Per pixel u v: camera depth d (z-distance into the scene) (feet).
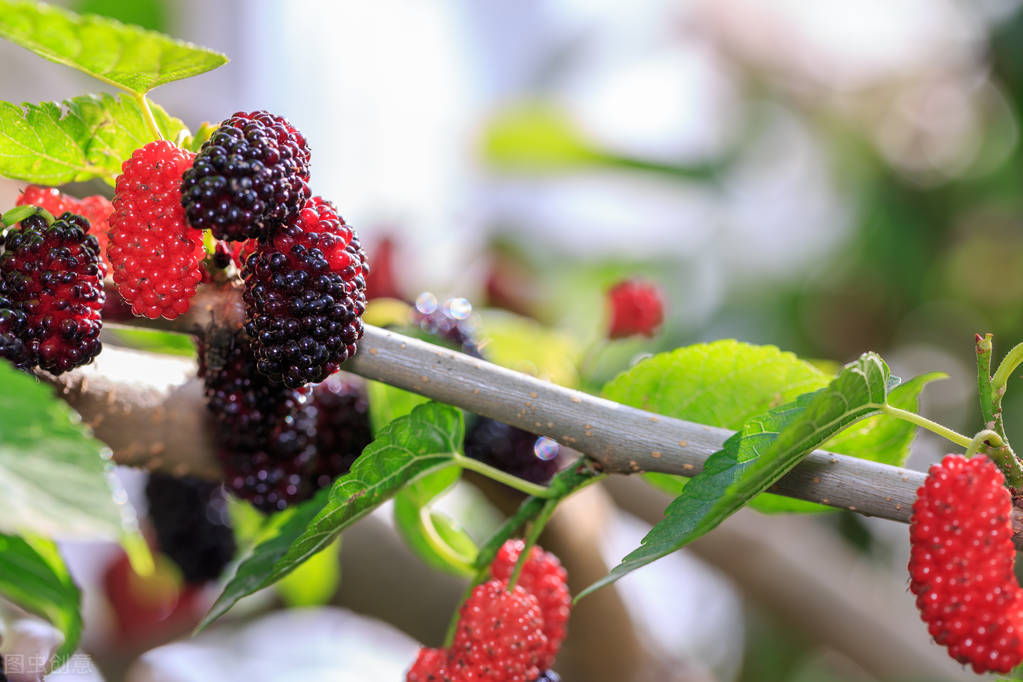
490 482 1.55
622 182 3.18
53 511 1.08
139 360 1.38
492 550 1.34
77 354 1.22
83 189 1.53
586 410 1.30
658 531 1.24
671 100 3.57
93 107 1.25
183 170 1.22
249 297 1.23
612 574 1.22
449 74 3.79
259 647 2.67
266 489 1.38
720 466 1.26
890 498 1.28
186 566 1.57
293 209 1.22
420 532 1.48
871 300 3.05
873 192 3.10
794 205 3.26
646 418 1.31
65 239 1.21
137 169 1.22
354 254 1.24
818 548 2.61
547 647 1.35
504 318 1.77
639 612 2.59
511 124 2.99
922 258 3.03
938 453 2.90
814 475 1.29
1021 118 3.00
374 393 1.40
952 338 3.02
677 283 3.13
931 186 3.08
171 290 1.22
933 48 3.16
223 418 1.34
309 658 2.76
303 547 1.28
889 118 3.15
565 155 3.05
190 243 1.22
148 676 2.27
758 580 2.23
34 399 1.10
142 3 2.18
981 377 1.26
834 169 3.19
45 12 1.15
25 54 2.69
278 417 1.35
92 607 2.00
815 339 3.08
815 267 3.11
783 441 1.19
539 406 1.30
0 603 1.47
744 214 3.23
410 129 3.75
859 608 2.24
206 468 1.39
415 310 1.56
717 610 3.38
